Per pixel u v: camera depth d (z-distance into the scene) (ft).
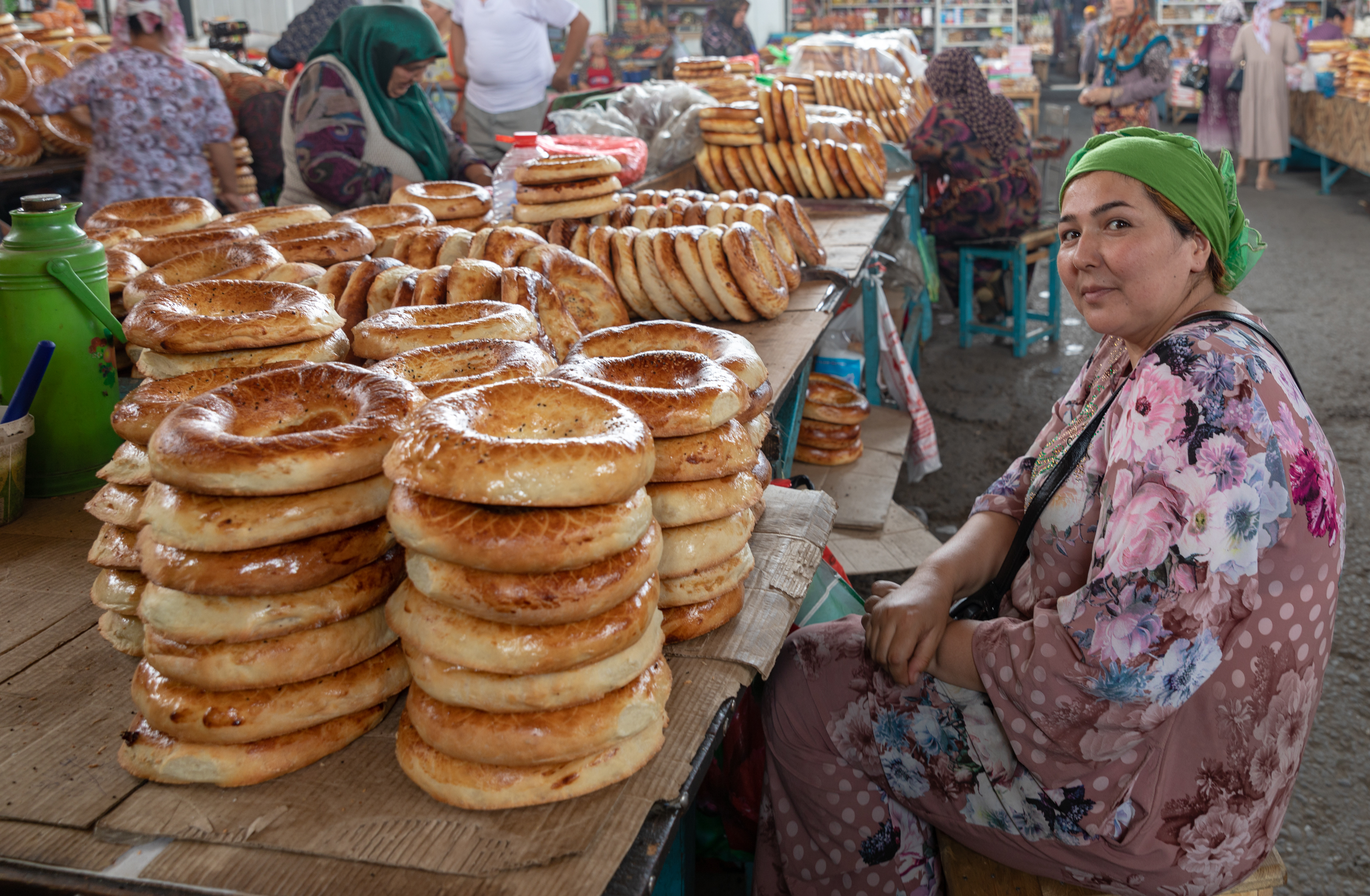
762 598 4.74
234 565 3.37
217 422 3.57
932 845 5.61
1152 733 4.50
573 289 7.54
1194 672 4.27
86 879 3.18
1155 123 24.25
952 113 17.90
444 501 3.26
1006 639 4.69
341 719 3.74
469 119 19.74
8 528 5.67
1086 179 4.74
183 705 3.51
